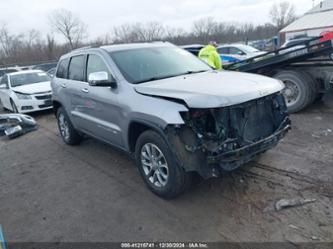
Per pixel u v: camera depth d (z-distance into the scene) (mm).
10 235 3270
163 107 3191
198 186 3797
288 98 6602
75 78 5125
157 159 3547
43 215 3586
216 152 2982
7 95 10188
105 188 4055
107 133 4348
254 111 3354
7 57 43938
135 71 4012
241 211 3229
